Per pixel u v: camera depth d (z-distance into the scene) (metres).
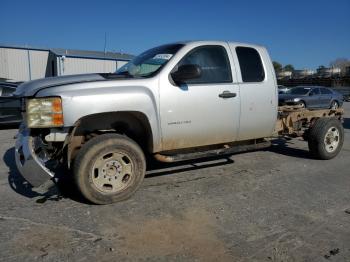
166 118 4.48
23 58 36.53
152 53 5.05
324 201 4.47
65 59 32.88
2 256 3.04
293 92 21.50
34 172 3.87
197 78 4.49
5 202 4.26
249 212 4.07
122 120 4.46
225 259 3.05
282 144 8.10
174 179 5.26
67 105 3.81
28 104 3.88
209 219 3.86
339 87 40.69
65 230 3.54
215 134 5.01
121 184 4.27
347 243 3.38
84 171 4.00
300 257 3.11
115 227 3.62
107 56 34.53
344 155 7.16
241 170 5.81
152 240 3.37
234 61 5.16
